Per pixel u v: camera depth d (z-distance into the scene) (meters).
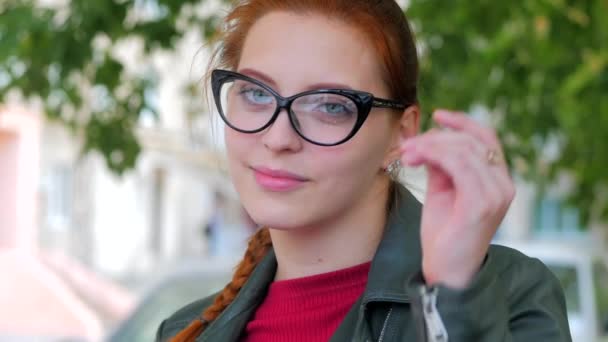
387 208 1.79
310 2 1.69
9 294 9.64
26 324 8.55
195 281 5.91
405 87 1.74
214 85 1.74
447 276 1.37
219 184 24.83
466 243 1.36
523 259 1.69
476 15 5.93
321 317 1.77
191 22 6.30
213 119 1.99
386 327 1.66
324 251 1.77
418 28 6.05
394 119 1.75
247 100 1.70
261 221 1.69
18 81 5.94
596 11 5.36
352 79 1.67
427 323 1.36
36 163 19.97
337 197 1.68
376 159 1.71
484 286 1.37
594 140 5.82
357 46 1.68
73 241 21.38
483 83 6.48
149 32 6.11
